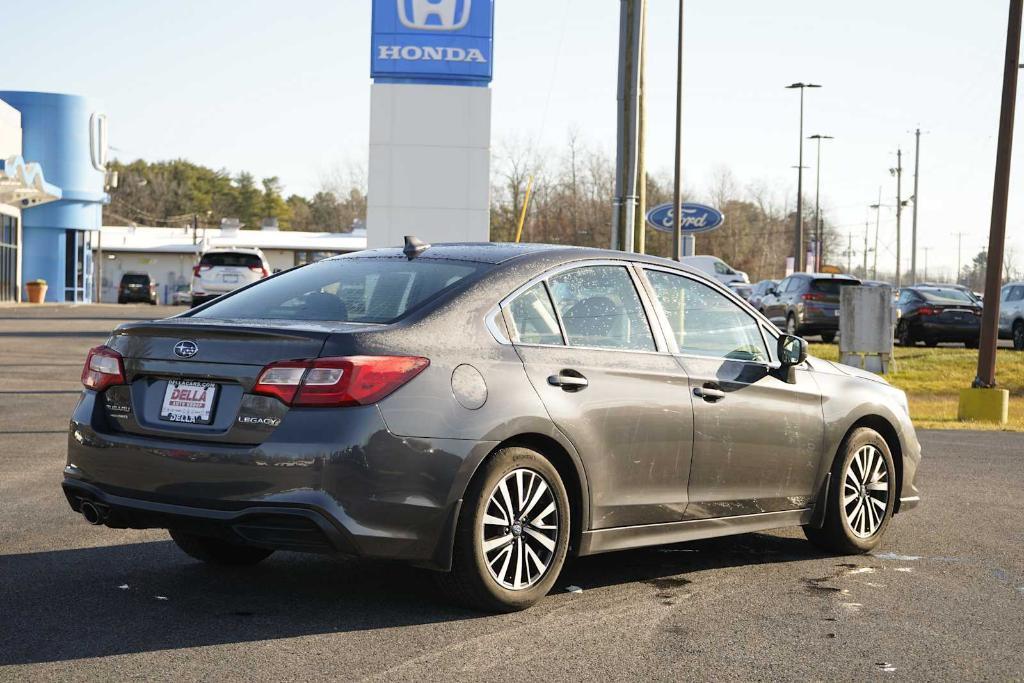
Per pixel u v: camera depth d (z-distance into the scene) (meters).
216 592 5.46
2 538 6.55
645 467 5.66
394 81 24.94
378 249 6.06
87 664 4.34
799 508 6.52
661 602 5.52
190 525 4.89
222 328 4.93
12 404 13.65
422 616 5.12
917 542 7.19
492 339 5.20
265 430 4.75
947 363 25.92
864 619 5.29
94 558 6.11
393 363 4.83
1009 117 16.47
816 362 6.80
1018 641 4.96
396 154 24.97
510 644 4.73
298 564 6.10
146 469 4.95
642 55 15.29
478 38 24.89
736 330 6.39
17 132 51.47
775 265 105.31
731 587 5.88
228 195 148.62
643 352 5.79
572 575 6.10
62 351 22.08
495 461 5.05
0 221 48.59
